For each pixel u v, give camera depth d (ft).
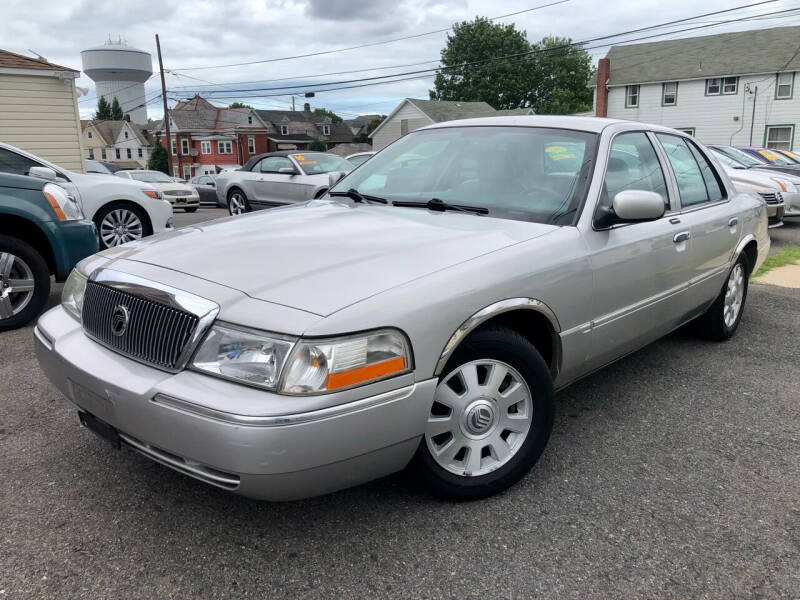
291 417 6.84
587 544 8.20
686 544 8.22
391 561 7.83
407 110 150.10
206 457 7.00
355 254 8.57
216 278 7.98
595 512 8.89
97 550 7.95
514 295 8.77
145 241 10.07
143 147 251.39
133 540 8.16
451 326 8.01
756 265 16.99
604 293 10.40
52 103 47.09
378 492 9.32
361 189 12.77
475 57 211.00
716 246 14.14
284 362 6.97
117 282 8.46
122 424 7.77
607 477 9.82
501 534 8.38
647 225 11.63
